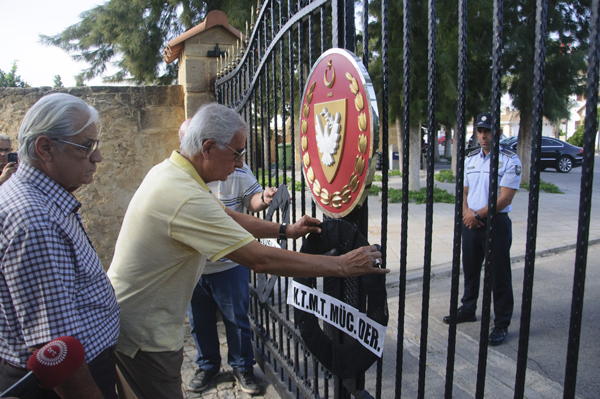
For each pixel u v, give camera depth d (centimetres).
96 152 139
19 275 120
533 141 94
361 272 143
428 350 332
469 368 303
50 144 127
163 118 405
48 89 380
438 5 860
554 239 652
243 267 276
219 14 380
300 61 206
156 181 169
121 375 196
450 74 928
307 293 192
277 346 269
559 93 1093
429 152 128
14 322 127
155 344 182
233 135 169
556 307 411
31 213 121
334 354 174
